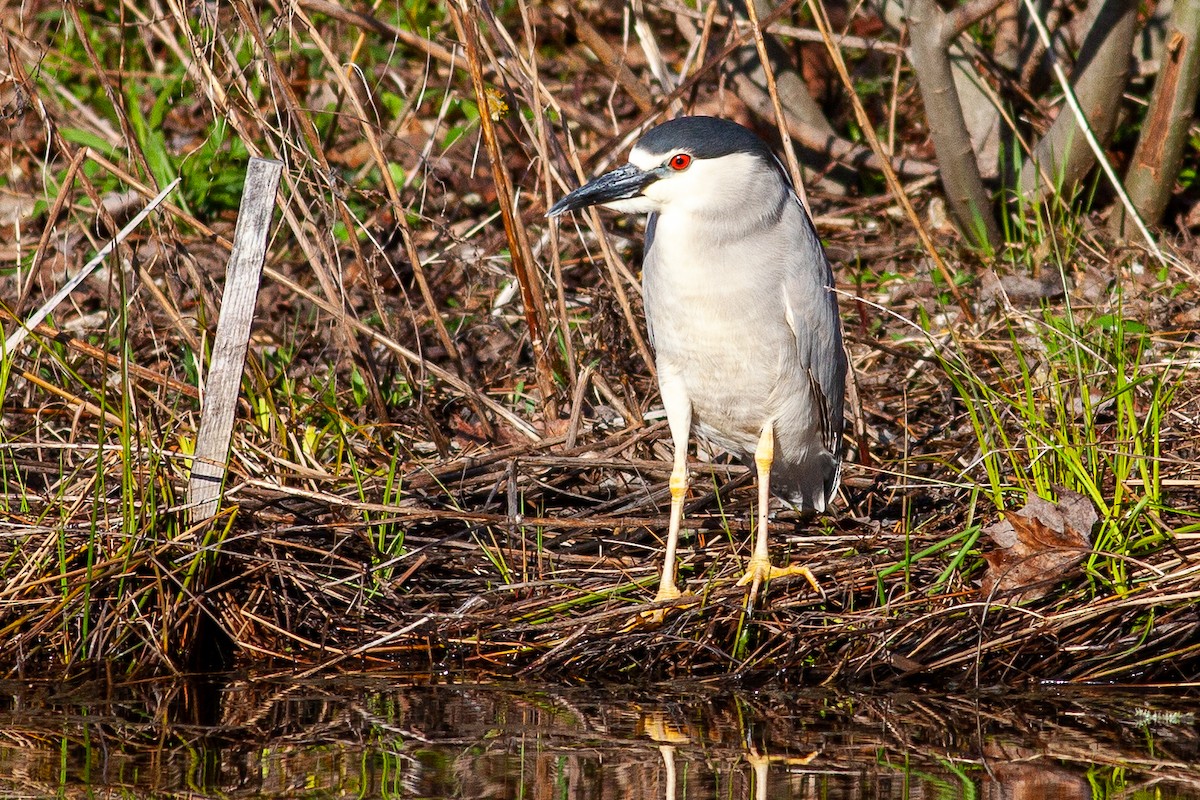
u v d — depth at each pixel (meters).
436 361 11.49
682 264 8.39
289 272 12.73
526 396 10.98
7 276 12.54
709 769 6.23
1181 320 11.02
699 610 8.01
